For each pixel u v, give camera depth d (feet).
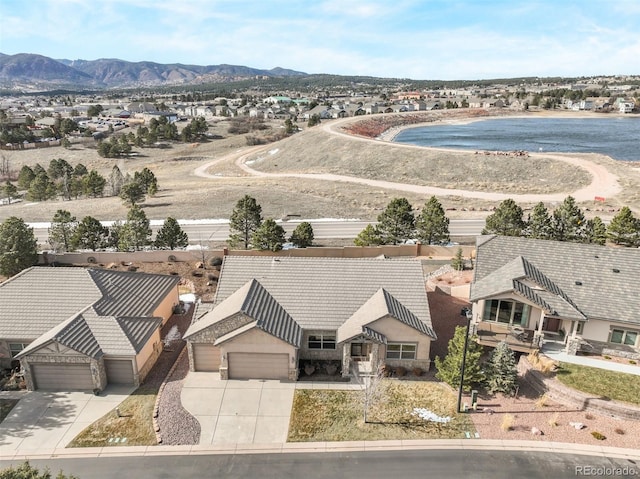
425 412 81.05
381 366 92.12
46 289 100.42
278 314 93.86
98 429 77.00
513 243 109.29
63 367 86.58
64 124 533.55
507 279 97.66
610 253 102.42
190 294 129.08
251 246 162.50
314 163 363.35
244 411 81.35
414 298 97.71
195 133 536.01
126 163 417.69
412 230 163.63
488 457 70.38
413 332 90.99
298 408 82.33
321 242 174.19
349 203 238.27
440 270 144.97
